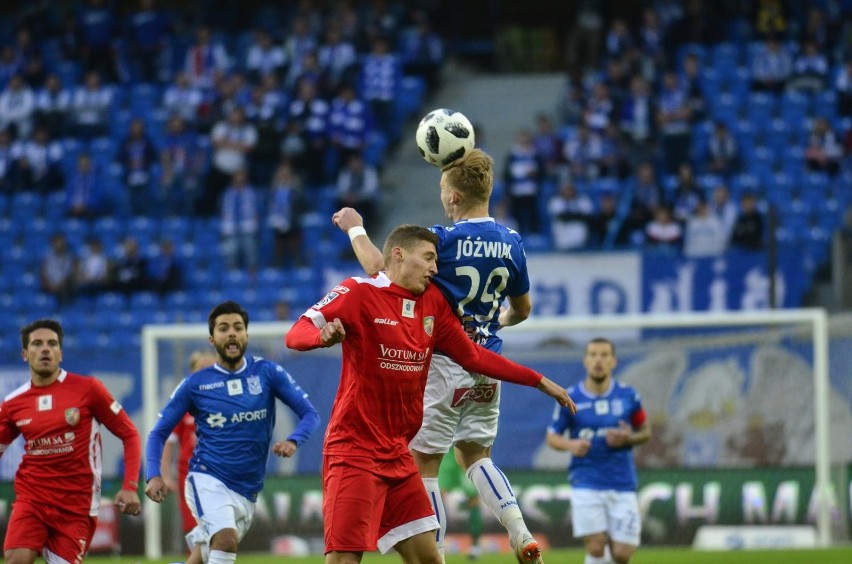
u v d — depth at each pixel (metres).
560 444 33.94
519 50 94.25
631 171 73.00
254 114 75.62
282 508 48.22
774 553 43.78
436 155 22.88
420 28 83.44
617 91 76.94
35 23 88.81
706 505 48.19
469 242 22.08
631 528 33.94
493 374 21.42
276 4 92.31
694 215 66.25
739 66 81.44
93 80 81.62
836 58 80.75
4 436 27.02
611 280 58.84
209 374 27.70
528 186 70.06
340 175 75.31
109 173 78.31
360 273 67.19
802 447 48.31
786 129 77.75
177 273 69.69
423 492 21.11
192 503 27.16
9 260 74.81
